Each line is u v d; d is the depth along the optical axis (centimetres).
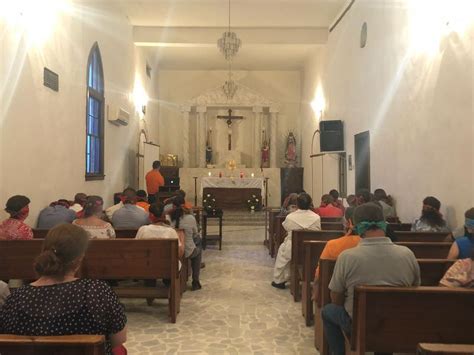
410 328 253
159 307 509
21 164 559
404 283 273
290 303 529
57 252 194
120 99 1111
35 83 598
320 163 1365
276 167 1688
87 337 176
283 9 1141
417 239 505
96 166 935
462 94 538
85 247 204
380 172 838
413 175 686
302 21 1234
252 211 1308
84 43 814
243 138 1733
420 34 661
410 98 699
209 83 1716
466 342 253
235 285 613
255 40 1292
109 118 995
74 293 192
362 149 948
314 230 532
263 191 1355
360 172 963
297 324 455
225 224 1253
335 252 355
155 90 1628
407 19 710
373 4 880
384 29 817
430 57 627
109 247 445
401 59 736
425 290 248
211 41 1288
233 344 400
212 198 1348
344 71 1102
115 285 547
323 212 756
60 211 593
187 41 1284
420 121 661
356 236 356
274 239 816
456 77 553
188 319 468
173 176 1522
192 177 1566
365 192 609
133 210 599
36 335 185
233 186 1348
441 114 593
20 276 427
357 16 991
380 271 274
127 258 446
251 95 1670
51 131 657
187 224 574
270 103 1669
